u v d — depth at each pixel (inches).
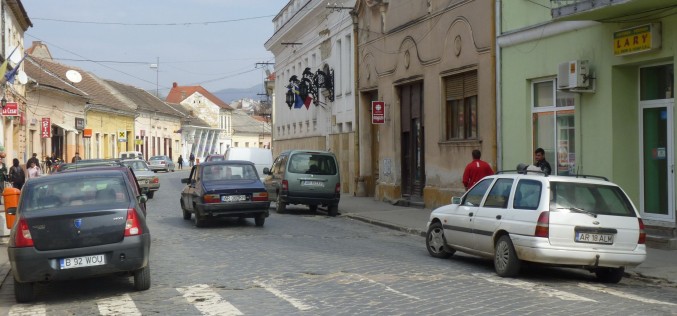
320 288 400.8
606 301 365.4
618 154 596.7
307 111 1653.5
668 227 550.3
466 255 546.6
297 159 929.5
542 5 682.2
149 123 2957.7
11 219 601.3
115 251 380.8
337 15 1339.8
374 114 1066.1
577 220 411.8
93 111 2247.8
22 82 1512.1
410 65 989.2
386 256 537.3
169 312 346.6
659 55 549.3
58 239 374.6
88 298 390.6
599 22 605.3
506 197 450.9
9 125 1423.5
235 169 772.6
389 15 1061.1
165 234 687.1
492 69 767.7
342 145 1289.4
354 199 1144.2
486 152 785.6
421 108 986.7
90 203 398.3
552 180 426.9
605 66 602.2
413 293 383.2
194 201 750.5
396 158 1055.0
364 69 1175.6
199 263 501.7
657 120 581.9
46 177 416.8
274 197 961.5
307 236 679.1
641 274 446.0
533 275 453.4
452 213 506.0
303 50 1676.9
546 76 685.3
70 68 2418.8
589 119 624.1
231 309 349.4
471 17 813.2
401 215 866.1
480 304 353.1
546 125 697.6
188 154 3656.5
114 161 738.2
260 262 503.2
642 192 596.7
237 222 809.5
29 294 383.9
